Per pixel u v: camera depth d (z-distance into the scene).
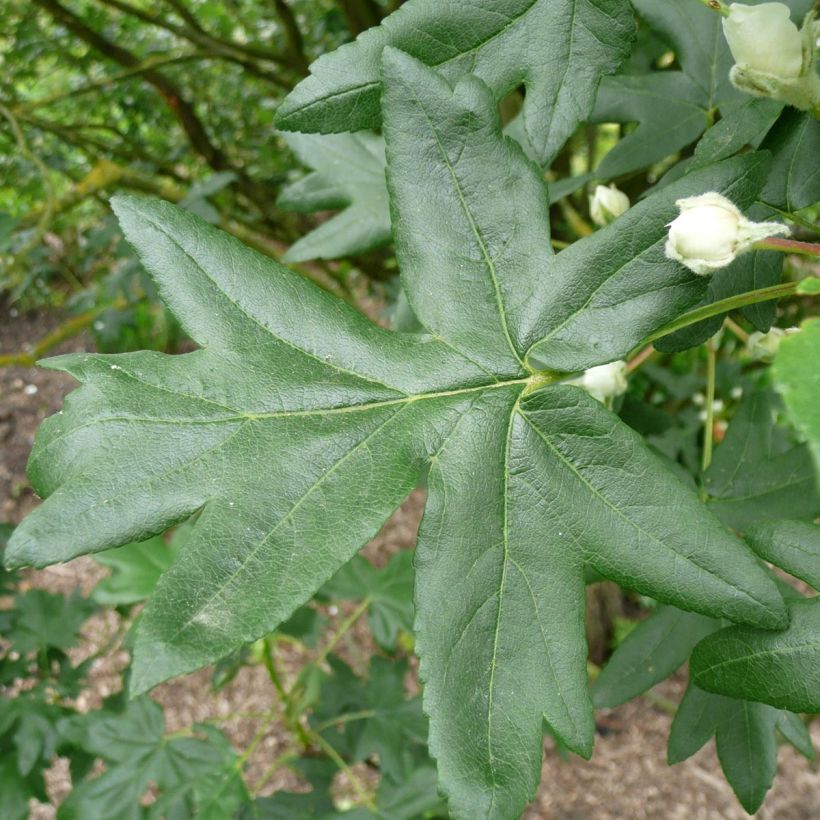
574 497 0.12
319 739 0.29
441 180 0.12
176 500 0.11
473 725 0.11
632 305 0.12
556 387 0.12
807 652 0.12
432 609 0.11
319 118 0.12
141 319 0.53
